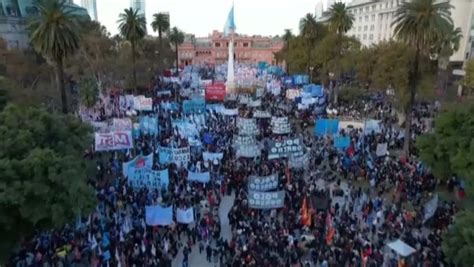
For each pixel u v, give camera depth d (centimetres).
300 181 3183
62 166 1998
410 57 4638
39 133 2312
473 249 1702
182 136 4019
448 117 2955
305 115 5369
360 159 3703
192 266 2339
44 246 2320
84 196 2042
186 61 17225
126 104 5312
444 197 2964
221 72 11938
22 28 7906
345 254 2209
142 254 2192
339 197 3167
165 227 2548
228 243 2438
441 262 2156
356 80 8231
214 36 17350
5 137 2081
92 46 6569
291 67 9150
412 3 4016
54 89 4947
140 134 4088
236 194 2995
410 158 3919
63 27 3772
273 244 2312
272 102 6506
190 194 2959
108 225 2475
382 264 2197
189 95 6719
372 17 12925
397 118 5575
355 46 7806
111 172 3278
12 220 1925
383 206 2956
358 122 4706
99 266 2120
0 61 4922
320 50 7431
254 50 17262
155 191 2888
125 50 7662
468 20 8412
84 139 2608
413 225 2641
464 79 6506
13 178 1862
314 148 4072
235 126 4628
